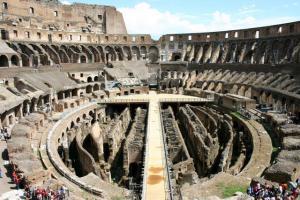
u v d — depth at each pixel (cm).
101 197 2411
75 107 6322
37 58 7544
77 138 4453
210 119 5578
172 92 8256
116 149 4762
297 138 3478
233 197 2219
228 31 9325
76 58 8894
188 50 10200
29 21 8781
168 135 4556
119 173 4253
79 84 7512
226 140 4691
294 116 4816
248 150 4041
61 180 2703
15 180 2512
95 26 10744
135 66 9750
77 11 10356
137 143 4138
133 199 2431
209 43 9725
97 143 4303
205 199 2228
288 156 2828
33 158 2928
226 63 8550
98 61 9612
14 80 6072
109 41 10156
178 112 6981
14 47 7325
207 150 3806
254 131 4334
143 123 5500
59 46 8781
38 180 2464
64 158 4094
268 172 2555
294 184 2312
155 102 6838
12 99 4981
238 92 6956
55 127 4719
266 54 7938
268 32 8144
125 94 8050
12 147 3084
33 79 6397
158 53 10544
